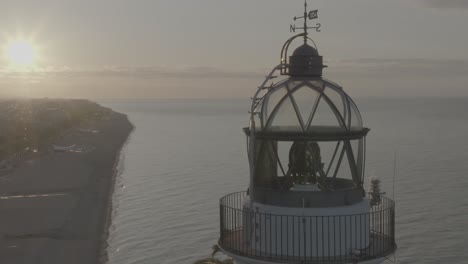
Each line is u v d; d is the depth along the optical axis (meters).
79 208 53.84
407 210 48.03
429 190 56.94
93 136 137.62
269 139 9.98
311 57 10.24
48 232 44.94
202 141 121.62
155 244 40.47
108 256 38.97
